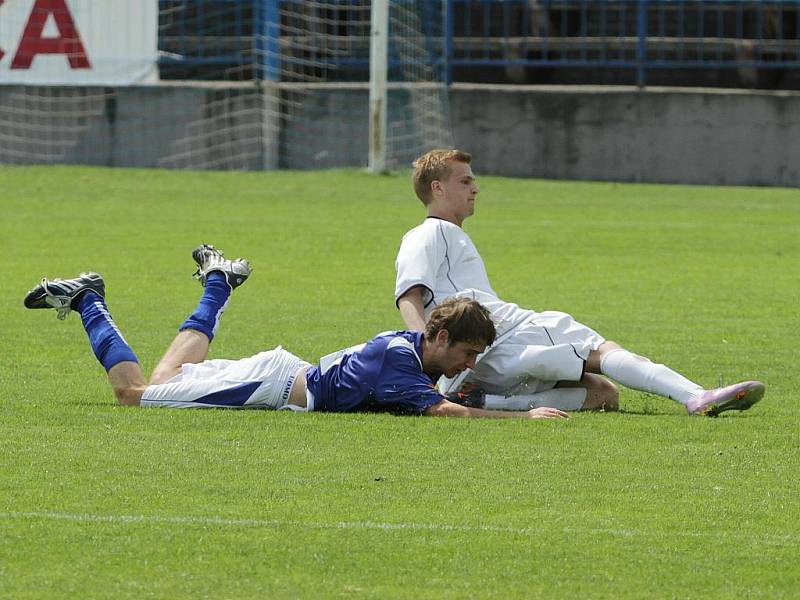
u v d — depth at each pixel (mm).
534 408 23469
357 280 41281
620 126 77562
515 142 78062
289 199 64062
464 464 19219
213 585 14383
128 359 23203
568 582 14617
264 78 78062
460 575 14766
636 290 40000
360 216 58406
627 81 86562
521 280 41906
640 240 52281
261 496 17484
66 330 31781
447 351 22438
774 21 85938
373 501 17344
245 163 77000
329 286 39969
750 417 22828
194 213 58875
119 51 76438
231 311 35125
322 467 18969
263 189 67562
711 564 15195
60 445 20031
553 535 16094
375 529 16188
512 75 87000
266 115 76688
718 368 28125
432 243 23750
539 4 86000
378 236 52125
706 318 34938
